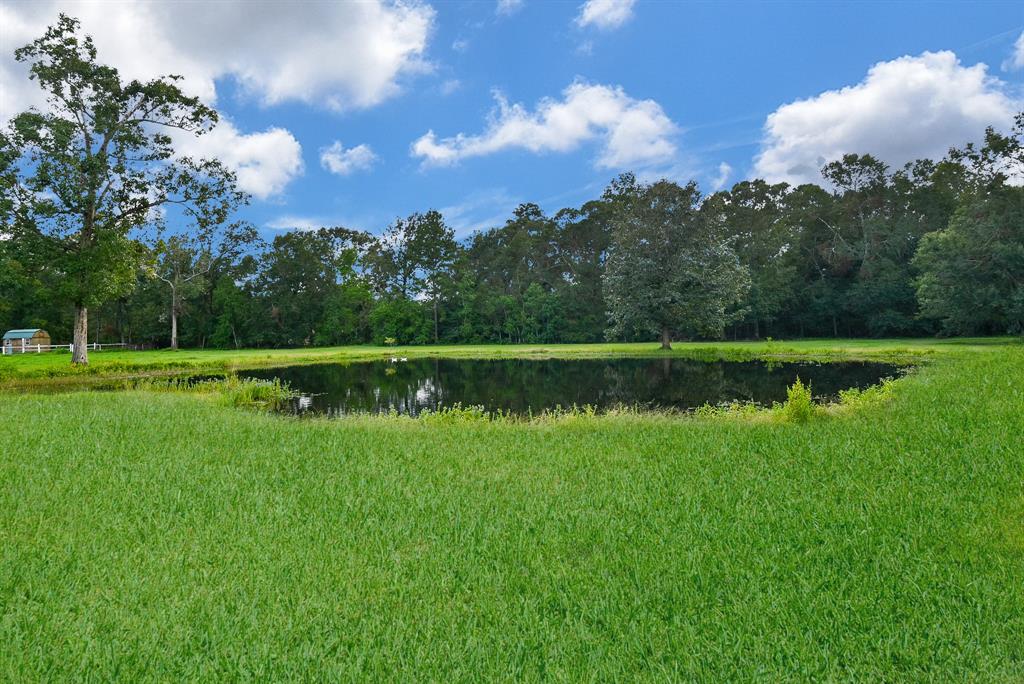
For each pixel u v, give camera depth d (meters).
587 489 5.21
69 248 25.69
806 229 57.09
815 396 15.04
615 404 14.45
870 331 51.78
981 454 5.81
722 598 3.18
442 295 65.19
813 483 5.19
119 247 25.44
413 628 2.90
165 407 10.85
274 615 3.03
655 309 35.06
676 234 34.78
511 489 5.23
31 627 2.89
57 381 21.00
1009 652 2.61
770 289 51.59
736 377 19.97
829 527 4.11
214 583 3.38
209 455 6.56
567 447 7.07
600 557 3.67
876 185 55.28
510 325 61.56
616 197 48.78
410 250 67.19
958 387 10.45
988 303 34.44
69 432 7.85
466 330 63.00
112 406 10.80
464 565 3.60
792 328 57.53
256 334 62.56
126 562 3.64
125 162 27.02
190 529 4.23
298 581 3.41
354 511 4.61
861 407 9.68
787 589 3.23
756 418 9.54
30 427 8.22
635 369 24.72
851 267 53.19
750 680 2.50
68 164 23.97
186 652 2.72
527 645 2.75
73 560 3.67
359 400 15.95
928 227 49.88
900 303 48.75
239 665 2.60
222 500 4.90
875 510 4.41
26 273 24.69
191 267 59.69
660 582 3.35
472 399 15.90
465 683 2.48
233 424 8.87
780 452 6.38
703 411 11.82
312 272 66.00
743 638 2.77
